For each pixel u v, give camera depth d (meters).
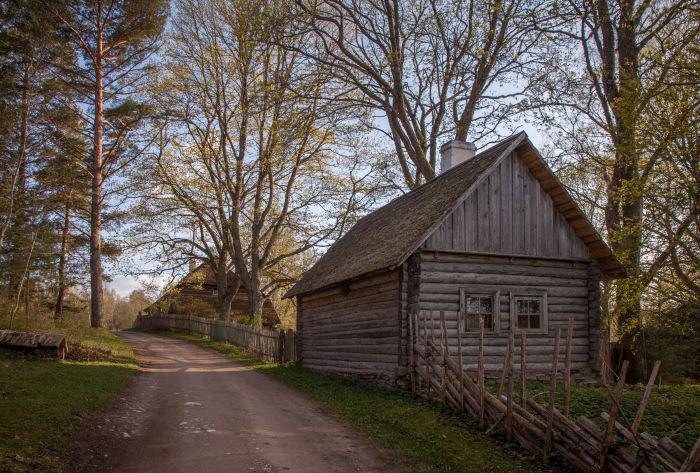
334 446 9.34
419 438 9.53
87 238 32.31
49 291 29.91
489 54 24.30
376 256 16.19
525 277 15.90
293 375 19.34
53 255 28.53
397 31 24.95
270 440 9.61
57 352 16.42
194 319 41.28
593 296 16.44
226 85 34.75
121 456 8.14
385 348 15.41
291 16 23.12
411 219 16.98
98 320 29.02
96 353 19.42
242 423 10.91
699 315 15.55
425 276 14.72
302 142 33.94
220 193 34.78
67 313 31.61
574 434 7.71
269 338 25.67
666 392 14.06
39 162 26.64
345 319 18.41
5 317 21.31
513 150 16.09
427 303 14.61
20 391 10.62
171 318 46.56
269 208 35.69
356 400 13.45
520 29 23.09
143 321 54.84
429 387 12.29
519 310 15.81
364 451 9.04
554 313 16.09
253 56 32.97
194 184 34.81
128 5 27.61
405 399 12.71
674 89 13.28
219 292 38.56
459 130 25.25
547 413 8.22
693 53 12.97
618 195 14.80
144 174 32.91
